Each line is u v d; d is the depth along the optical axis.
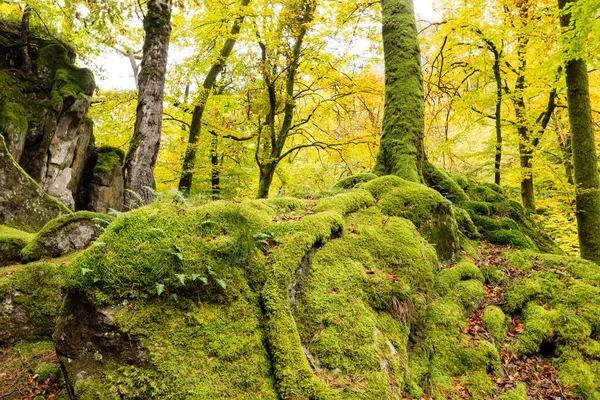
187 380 2.79
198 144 12.51
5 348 4.41
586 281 5.46
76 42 13.46
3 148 8.05
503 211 8.27
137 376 2.78
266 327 3.28
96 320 2.95
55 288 4.93
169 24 7.45
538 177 13.75
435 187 8.13
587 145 7.73
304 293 3.70
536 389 4.11
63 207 8.87
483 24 11.02
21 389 3.72
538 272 5.71
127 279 3.06
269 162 12.98
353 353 3.39
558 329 4.73
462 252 6.11
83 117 11.02
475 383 3.92
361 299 3.89
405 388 3.52
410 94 7.35
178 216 3.63
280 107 12.95
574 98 7.86
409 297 4.25
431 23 11.27
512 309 5.07
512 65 12.56
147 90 7.12
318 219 4.28
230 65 13.77
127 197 6.79
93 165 12.45
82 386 2.78
